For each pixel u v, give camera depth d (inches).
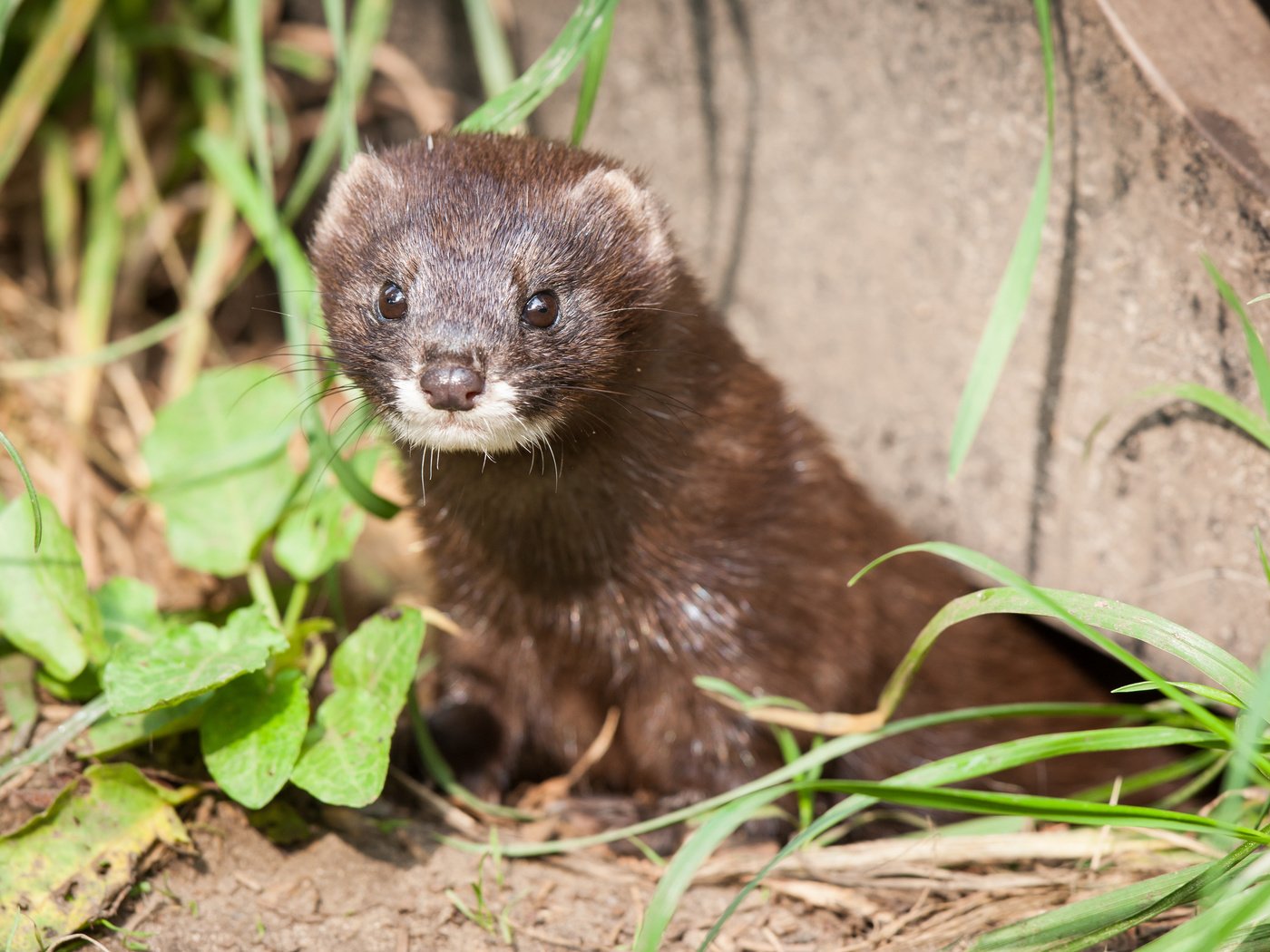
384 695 334.0
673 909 259.9
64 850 307.4
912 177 396.2
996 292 383.9
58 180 528.1
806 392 453.7
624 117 467.8
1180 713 347.3
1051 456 385.1
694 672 368.5
